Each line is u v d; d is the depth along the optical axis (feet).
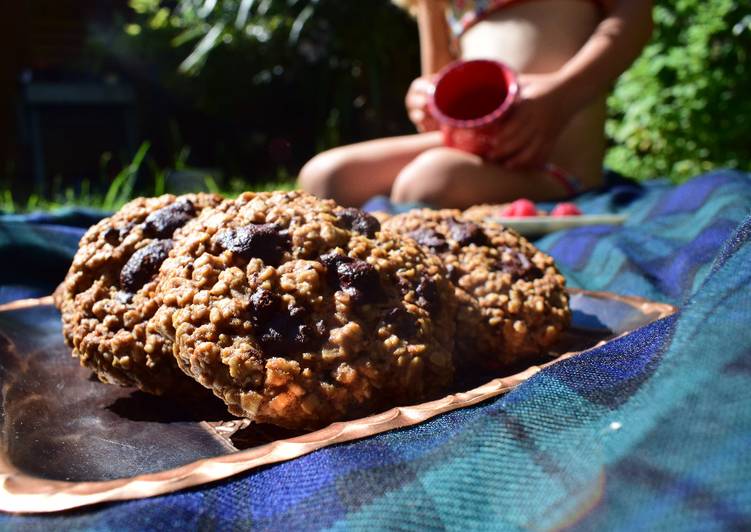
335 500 0.47
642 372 0.54
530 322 0.82
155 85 5.13
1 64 5.24
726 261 0.58
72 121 5.00
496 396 0.61
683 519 0.37
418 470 0.48
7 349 0.84
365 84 4.83
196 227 0.73
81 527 0.46
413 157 2.25
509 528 0.41
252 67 4.78
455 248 0.87
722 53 3.26
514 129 1.97
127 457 0.62
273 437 0.66
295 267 0.67
